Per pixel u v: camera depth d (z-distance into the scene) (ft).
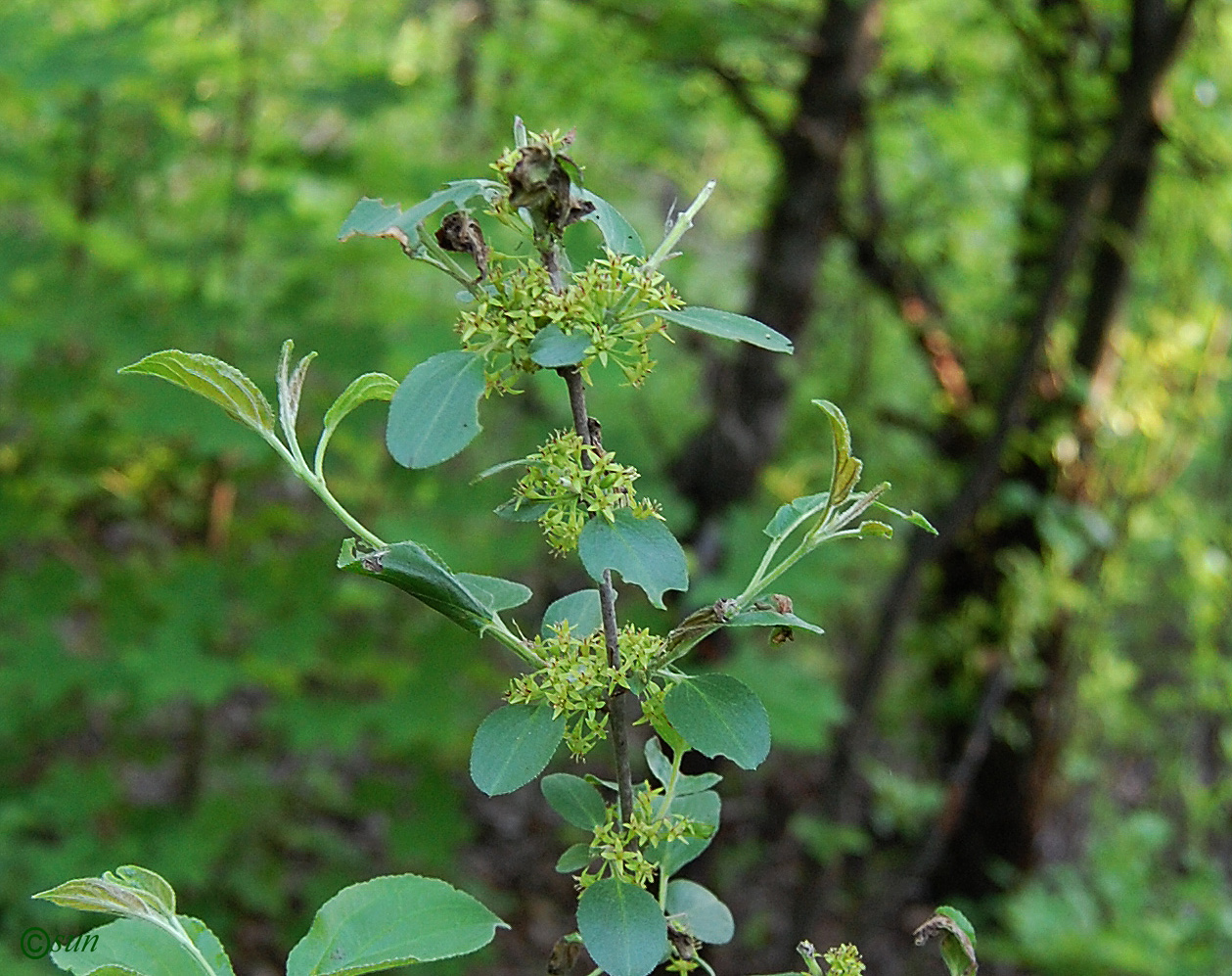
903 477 18.04
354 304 17.02
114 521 18.29
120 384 15.57
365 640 15.66
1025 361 13.29
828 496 3.75
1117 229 15.29
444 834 16.06
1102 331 15.70
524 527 14.79
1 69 13.42
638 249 3.70
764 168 21.21
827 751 17.46
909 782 18.30
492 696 16.37
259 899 16.01
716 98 16.24
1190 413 16.60
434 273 20.25
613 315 3.47
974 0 16.34
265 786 16.97
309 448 14.97
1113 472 16.52
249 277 16.78
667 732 3.83
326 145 16.80
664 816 3.85
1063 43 14.92
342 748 14.40
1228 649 20.26
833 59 14.35
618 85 16.03
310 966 3.68
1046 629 16.62
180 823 15.51
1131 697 20.83
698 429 15.88
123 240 14.94
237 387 3.53
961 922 3.90
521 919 17.84
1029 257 16.17
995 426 13.42
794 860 18.07
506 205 3.54
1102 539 14.90
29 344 13.47
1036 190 16.14
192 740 16.19
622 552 3.43
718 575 14.58
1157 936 15.79
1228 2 14.42
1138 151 14.88
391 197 14.67
